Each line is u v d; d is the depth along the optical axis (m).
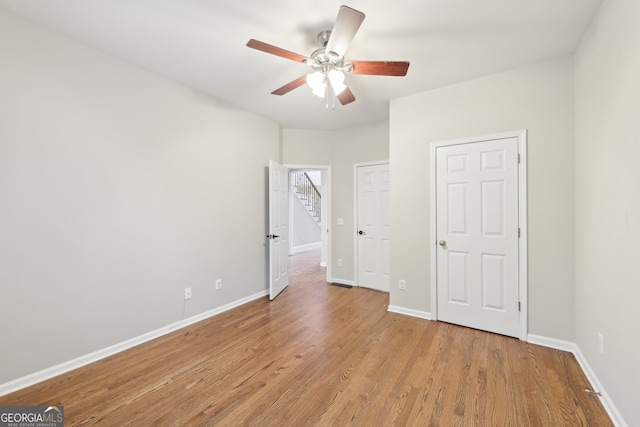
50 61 2.04
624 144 1.49
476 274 2.79
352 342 2.54
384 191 4.19
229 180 3.45
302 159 4.52
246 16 1.90
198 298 3.08
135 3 1.78
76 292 2.17
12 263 1.88
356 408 1.69
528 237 2.54
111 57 2.37
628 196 1.45
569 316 2.38
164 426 1.56
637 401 1.37
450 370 2.08
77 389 1.88
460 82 2.84
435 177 3.00
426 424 1.56
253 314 3.26
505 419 1.59
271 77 2.78
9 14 1.87
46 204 2.02
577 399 1.76
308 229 8.66
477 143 2.76
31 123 1.96
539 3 1.77
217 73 2.70
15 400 1.77
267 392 1.85
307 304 3.60
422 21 1.92
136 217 2.54
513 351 2.36
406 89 3.00
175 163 2.86
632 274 1.42
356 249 4.45
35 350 1.97
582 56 2.13
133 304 2.52
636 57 1.36
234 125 3.50
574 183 2.35
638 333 1.36
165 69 2.62
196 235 3.06
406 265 3.20
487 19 1.91
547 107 2.45
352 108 3.60
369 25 1.96
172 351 2.40
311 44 2.22
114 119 2.39
